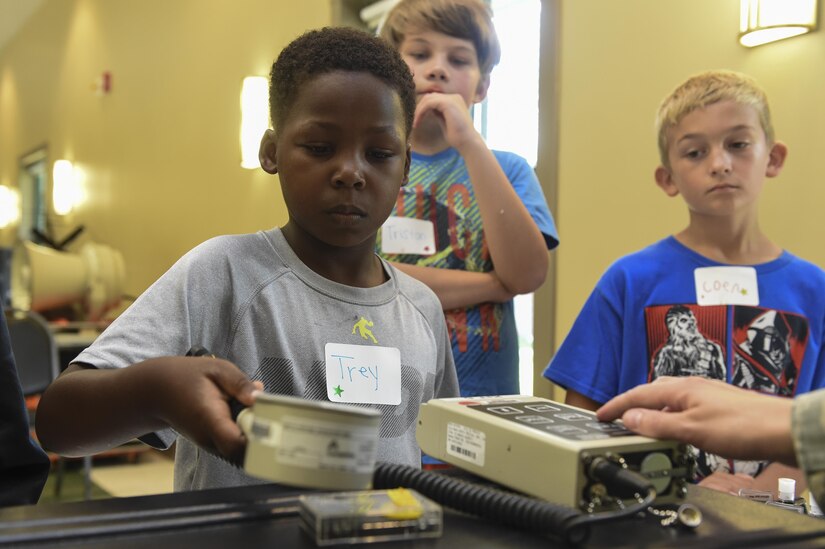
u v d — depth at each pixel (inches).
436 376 37.6
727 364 48.5
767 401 20.2
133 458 155.1
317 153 30.9
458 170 59.5
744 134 48.8
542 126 85.1
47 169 287.4
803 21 59.0
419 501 18.0
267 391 31.4
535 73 92.3
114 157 221.9
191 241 171.0
